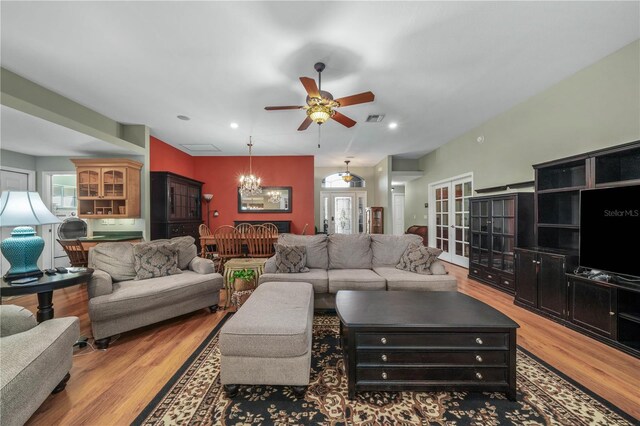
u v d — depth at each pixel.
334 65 2.74
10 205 2.04
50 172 4.63
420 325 1.60
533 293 2.99
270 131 4.84
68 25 2.12
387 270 3.17
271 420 1.45
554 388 1.70
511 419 1.45
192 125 4.51
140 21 2.09
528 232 3.42
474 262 4.37
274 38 2.31
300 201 6.77
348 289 2.82
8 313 1.58
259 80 3.03
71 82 3.04
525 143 3.67
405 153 6.80
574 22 2.16
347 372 1.74
